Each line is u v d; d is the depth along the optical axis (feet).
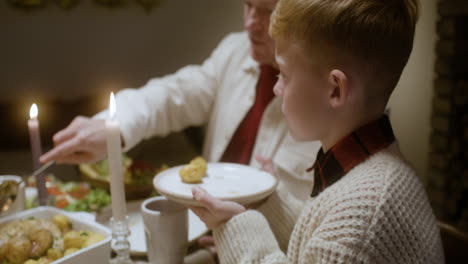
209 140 5.12
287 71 2.03
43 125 9.86
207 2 11.55
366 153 2.03
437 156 6.79
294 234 2.22
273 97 4.33
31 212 2.80
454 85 6.40
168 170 2.98
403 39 1.93
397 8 1.90
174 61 11.73
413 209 1.90
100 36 11.05
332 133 2.10
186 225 2.62
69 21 10.75
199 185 2.74
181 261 2.64
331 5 1.84
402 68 2.00
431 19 6.46
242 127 4.60
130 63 11.43
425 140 6.86
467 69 6.38
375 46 1.87
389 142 2.08
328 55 1.89
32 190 3.73
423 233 1.91
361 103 1.97
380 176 1.90
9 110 9.84
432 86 6.70
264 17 3.72
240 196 2.47
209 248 2.95
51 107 10.15
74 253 2.32
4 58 10.48
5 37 10.39
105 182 4.08
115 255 2.86
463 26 6.23
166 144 11.09
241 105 4.63
